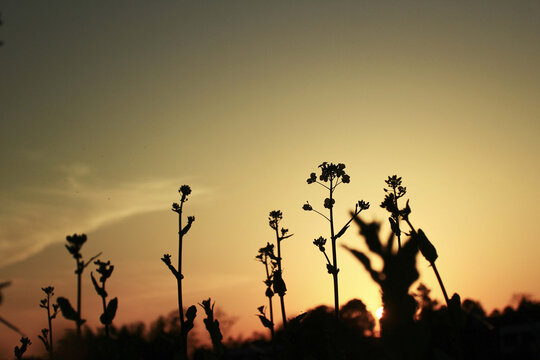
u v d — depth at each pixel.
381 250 2.60
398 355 2.52
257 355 6.55
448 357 3.17
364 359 2.61
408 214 4.31
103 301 4.42
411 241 2.62
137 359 4.28
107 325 4.29
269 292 7.64
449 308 3.88
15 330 2.19
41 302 5.75
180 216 6.73
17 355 5.11
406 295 2.56
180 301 5.73
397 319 2.54
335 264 6.70
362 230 2.64
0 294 2.21
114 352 4.02
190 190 6.91
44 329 5.41
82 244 4.12
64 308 3.85
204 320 5.57
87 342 3.83
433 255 4.00
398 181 5.02
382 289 2.57
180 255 6.45
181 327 5.55
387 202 4.38
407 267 2.58
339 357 3.12
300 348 4.90
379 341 2.58
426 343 2.51
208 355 5.50
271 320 7.11
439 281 3.93
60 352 3.76
